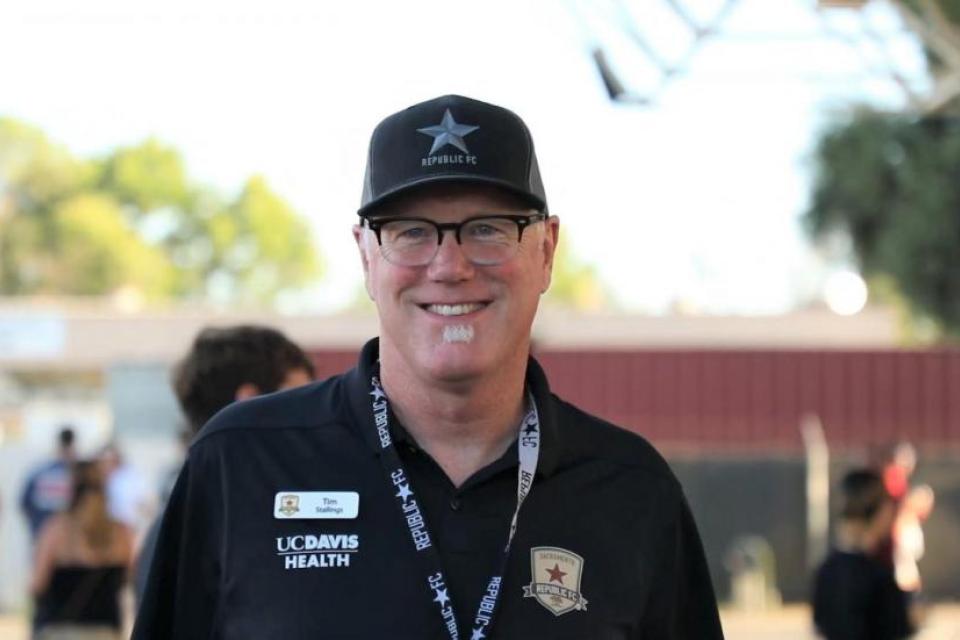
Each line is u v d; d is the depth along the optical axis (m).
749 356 31.92
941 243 34.47
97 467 12.91
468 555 4.31
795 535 29.50
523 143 4.42
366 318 47.78
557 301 134.75
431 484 4.38
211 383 6.62
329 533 4.27
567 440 4.55
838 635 10.08
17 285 100.94
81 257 101.25
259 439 4.43
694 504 29.80
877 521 10.19
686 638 4.84
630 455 4.66
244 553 4.28
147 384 33.00
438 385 4.34
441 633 4.19
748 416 31.83
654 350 32.12
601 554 4.43
